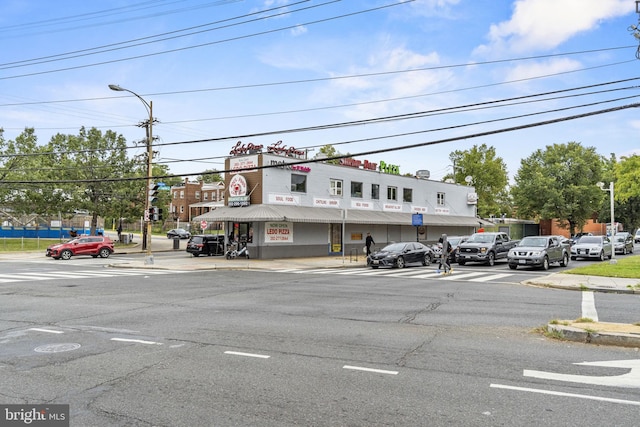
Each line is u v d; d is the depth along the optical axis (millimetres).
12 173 42312
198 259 30516
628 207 63750
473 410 4609
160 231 75188
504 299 12766
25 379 5609
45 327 8766
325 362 6320
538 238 23688
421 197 41312
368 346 7246
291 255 31016
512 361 6375
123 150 44906
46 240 50438
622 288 14641
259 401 4855
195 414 4512
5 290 14641
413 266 26219
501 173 56656
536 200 54562
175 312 10492
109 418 4422
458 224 42281
